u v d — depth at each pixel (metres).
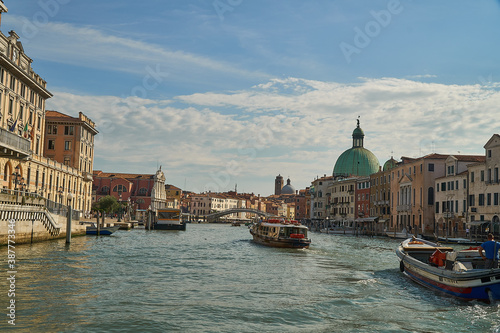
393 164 109.12
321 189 143.12
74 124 81.75
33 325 14.29
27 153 38.16
